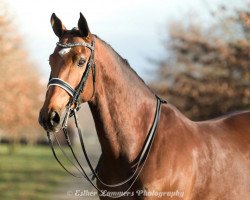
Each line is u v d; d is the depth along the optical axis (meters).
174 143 5.17
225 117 5.95
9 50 17.98
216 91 17.91
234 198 5.42
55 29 5.17
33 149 54.00
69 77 4.80
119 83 5.13
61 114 4.76
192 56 19.38
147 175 5.02
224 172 5.39
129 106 5.15
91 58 4.93
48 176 23.50
